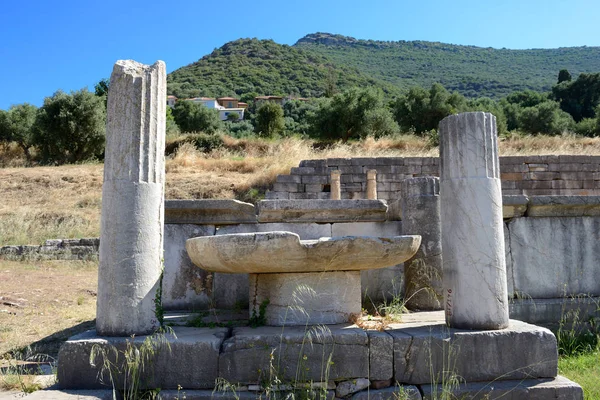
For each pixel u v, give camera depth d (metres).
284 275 4.24
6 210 15.14
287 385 3.52
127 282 3.74
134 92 3.87
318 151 22.38
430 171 17.81
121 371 3.52
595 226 6.04
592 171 18.11
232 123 49.59
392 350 3.68
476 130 4.06
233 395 3.45
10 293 7.62
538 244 5.95
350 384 3.60
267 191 16.92
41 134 24.28
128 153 3.83
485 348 3.73
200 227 5.95
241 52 112.25
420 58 140.00
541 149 21.75
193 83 92.38
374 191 15.27
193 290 5.84
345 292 4.31
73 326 5.84
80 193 17.19
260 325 4.23
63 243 12.20
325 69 104.69
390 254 3.97
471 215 3.99
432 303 5.54
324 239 3.83
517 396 3.57
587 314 5.66
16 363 4.45
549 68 123.94
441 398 3.43
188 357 3.55
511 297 5.81
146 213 3.84
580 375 4.38
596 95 51.88
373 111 28.69
